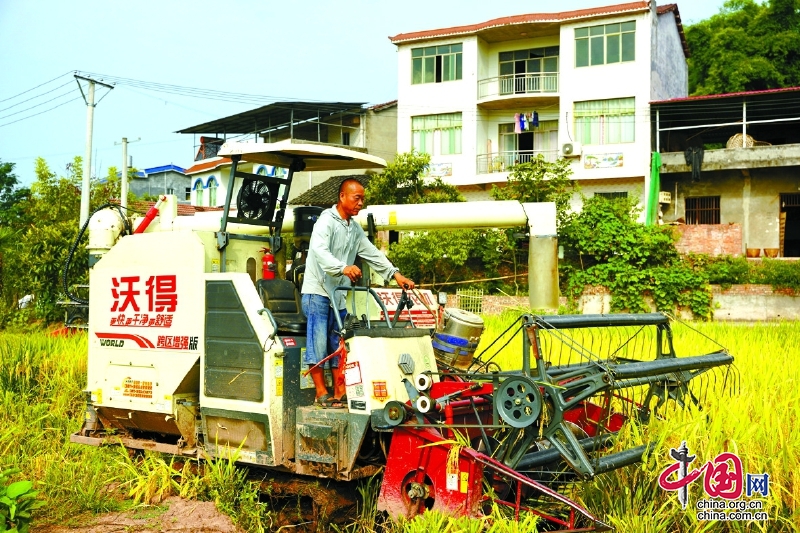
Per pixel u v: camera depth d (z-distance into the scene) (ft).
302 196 99.04
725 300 74.18
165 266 22.09
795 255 88.69
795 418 21.53
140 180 149.07
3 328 55.26
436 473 17.30
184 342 21.48
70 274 57.82
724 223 86.33
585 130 90.48
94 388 23.76
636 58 87.66
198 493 21.18
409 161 83.05
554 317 18.02
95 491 21.40
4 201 125.90
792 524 16.97
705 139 103.81
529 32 94.89
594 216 80.28
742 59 110.42
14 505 17.08
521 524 16.08
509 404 16.67
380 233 81.35
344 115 110.83
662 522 17.37
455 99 97.50
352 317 19.63
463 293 76.13
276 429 19.42
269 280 21.88
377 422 18.13
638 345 34.65
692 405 20.95
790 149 80.28
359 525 19.03
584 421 22.61
